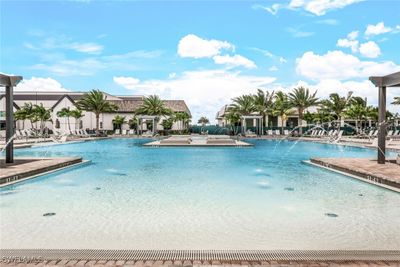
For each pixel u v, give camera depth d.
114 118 47.09
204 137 36.44
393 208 5.83
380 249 3.84
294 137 34.69
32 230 4.58
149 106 45.19
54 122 45.75
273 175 9.64
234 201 6.36
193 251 3.65
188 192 7.21
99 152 17.98
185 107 54.16
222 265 3.29
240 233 4.46
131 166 11.75
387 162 10.84
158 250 3.69
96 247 3.92
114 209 5.76
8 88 10.66
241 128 43.94
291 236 4.34
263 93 43.28
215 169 10.91
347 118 41.12
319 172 10.34
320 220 5.08
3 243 4.07
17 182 8.13
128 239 4.21
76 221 5.04
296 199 6.54
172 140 23.81
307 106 40.94
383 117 10.53
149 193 7.11
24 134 27.80
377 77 10.52
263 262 3.36
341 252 3.60
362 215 5.37
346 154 16.80
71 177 9.32
